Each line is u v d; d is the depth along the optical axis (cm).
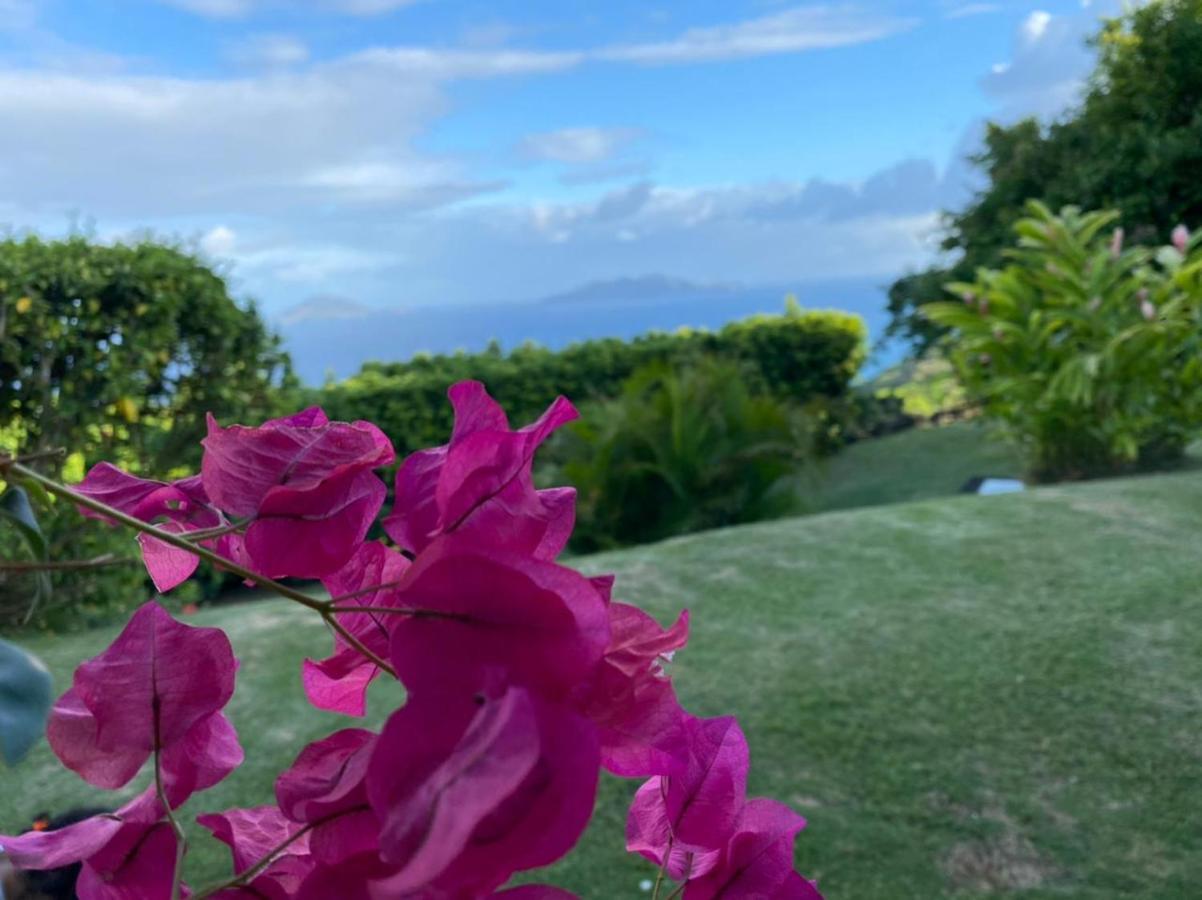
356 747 41
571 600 33
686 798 48
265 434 43
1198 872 241
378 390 865
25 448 487
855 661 342
